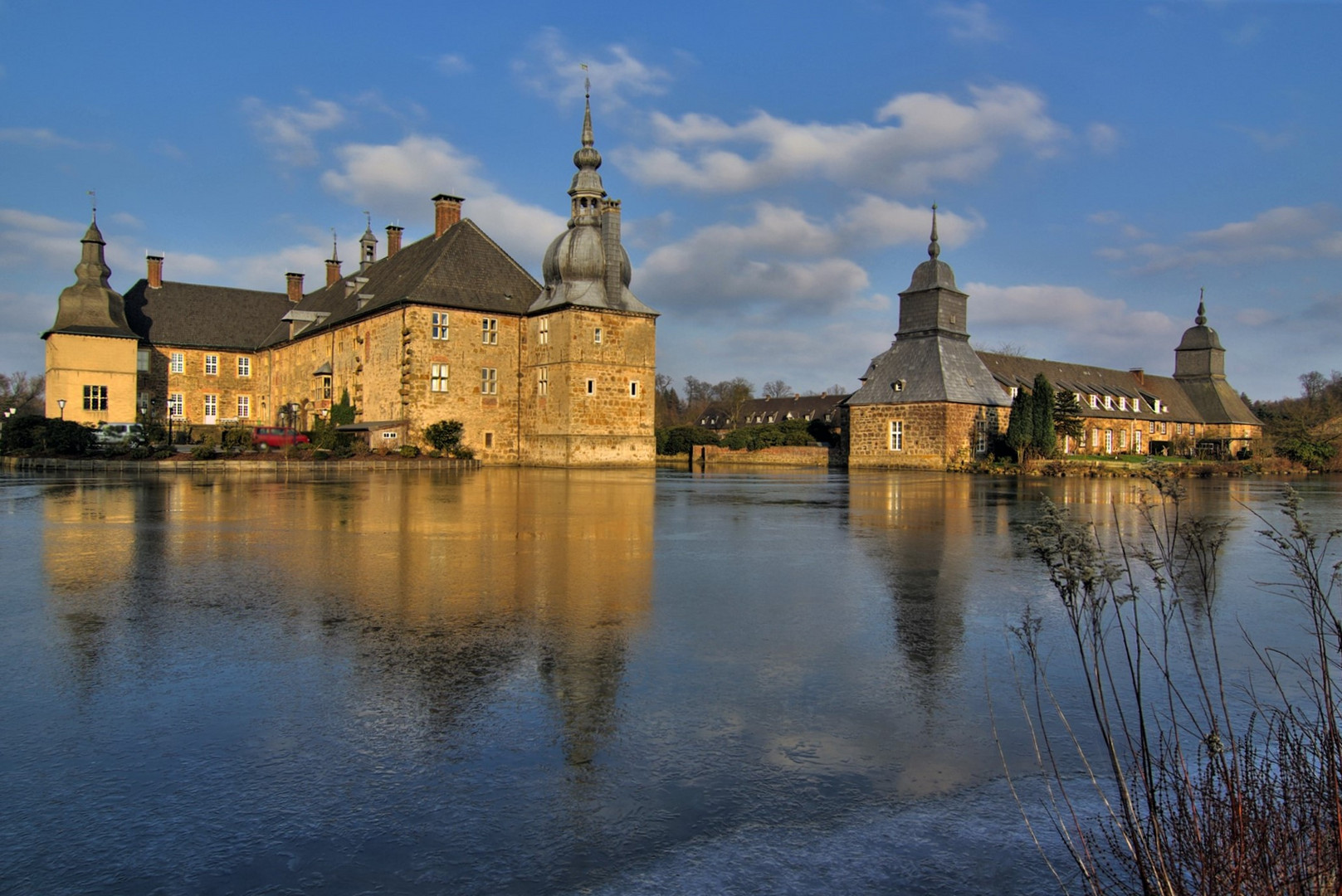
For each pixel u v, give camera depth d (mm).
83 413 49750
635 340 46094
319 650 6586
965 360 53000
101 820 3842
